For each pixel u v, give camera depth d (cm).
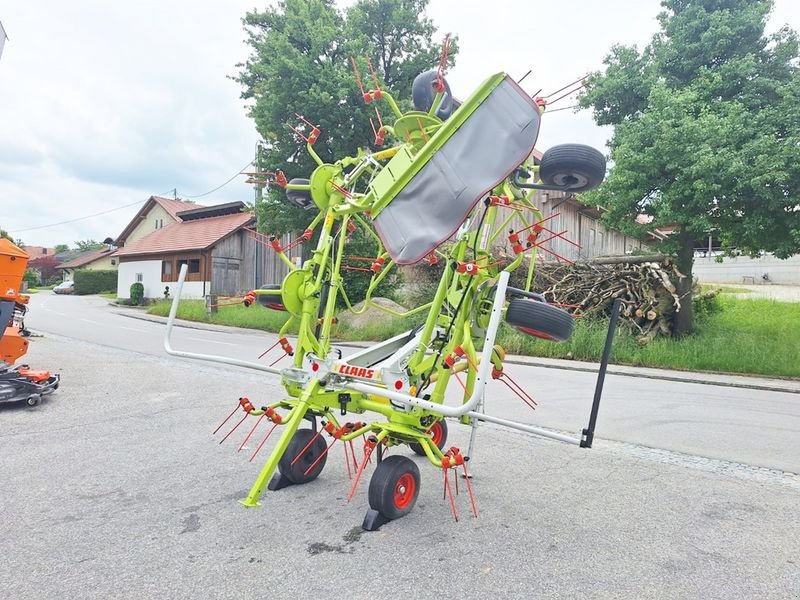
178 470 504
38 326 1917
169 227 3972
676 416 805
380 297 1995
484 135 367
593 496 471
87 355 1215
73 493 445
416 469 416
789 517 433
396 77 2044
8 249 734
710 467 562
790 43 1345
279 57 1816
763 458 597
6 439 591
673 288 1477
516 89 362
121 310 3109
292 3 1925
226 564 334
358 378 413
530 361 1423
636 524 413
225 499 438
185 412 727
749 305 1914
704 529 406
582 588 317
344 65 1862
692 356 1355
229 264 3303
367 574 325
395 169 441
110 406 753
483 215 434
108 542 360
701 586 323
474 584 318
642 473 538
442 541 373
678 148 1246
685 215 1298
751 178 1168
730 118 1227
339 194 490
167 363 1148
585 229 2547
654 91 1319
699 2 1430
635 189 1349
